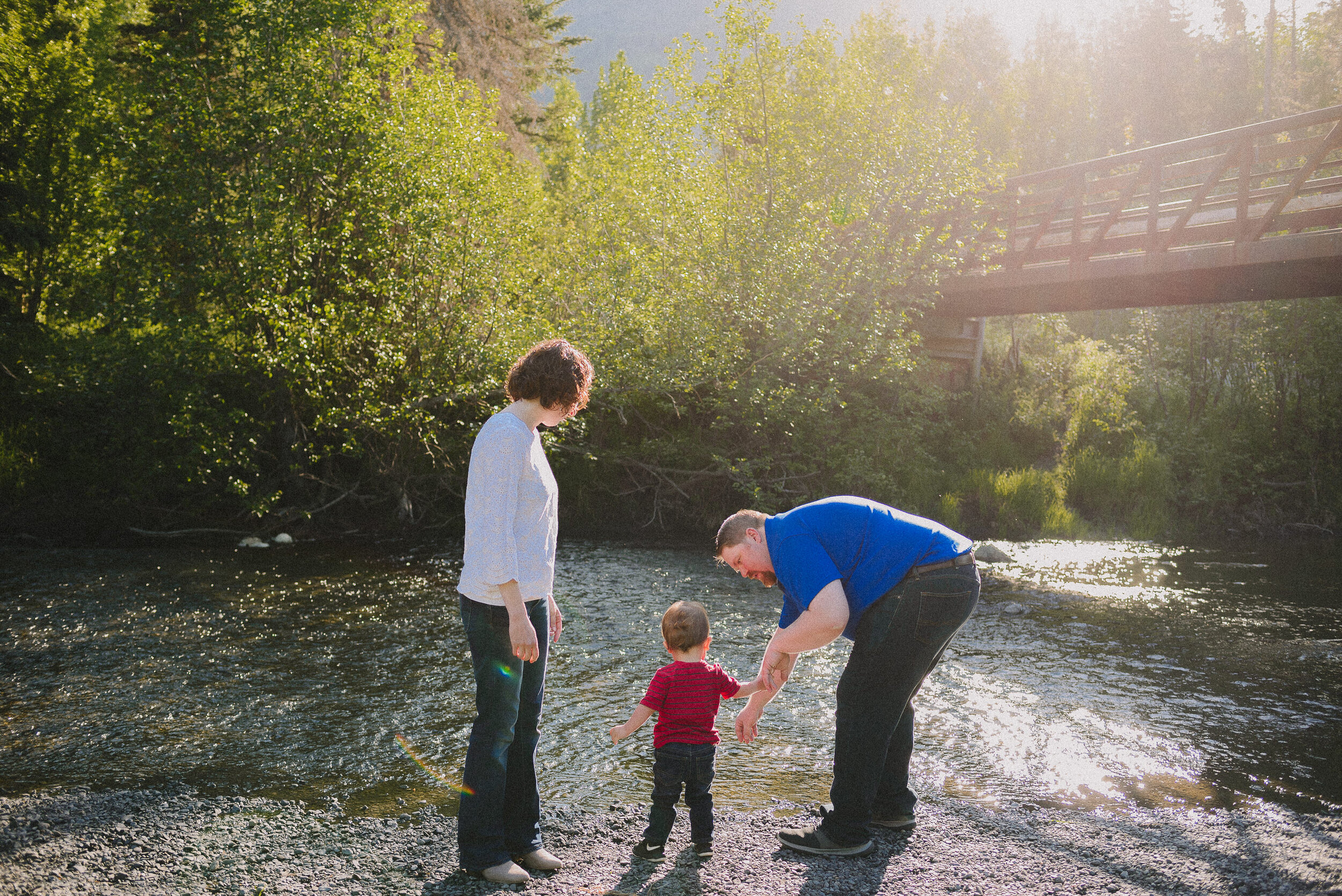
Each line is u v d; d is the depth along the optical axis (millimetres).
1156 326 20734
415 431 12383
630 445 14680
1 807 3625
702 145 14898
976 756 4496
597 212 14383
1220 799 3965
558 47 23891
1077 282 13656
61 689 5402
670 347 13164
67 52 13266
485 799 2953
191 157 10906
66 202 12539
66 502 11734
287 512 12016
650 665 6289
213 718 4953
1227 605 8961
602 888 2912
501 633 2895
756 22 14477
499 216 12539
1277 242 10680
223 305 11125
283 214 10812
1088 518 15625
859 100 15062
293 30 11047
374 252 11180
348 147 11422
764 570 3223
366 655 6355
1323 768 4418
